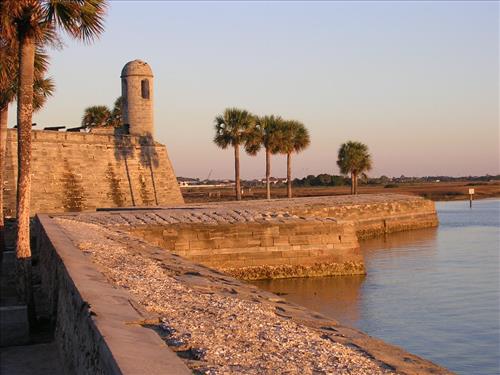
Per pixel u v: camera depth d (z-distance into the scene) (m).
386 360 8.34
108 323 7.95
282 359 7.69
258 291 14.86
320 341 9.02
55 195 48.25
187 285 13.73
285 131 73.00
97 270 13.59
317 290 33.00
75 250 17.08
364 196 79.81
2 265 27.44
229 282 16.03
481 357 20.17
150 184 57.06
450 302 29.38
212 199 105.62
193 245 35.25
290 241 36.62
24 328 14.70
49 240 19.91
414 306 28.45
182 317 9.74
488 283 34.47
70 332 10.92
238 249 35.88
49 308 18.02
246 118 67.81
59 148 49.28
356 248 37.78
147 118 58.12
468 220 88.25
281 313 11.56
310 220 37.53
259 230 36.22
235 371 6.89
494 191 172.00
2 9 17.38
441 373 7.91
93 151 51.97
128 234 31.45
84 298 9.48
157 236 34.75
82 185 50.41
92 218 36.12
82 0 17.97
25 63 18.44
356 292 32.25
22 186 18.70
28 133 18.67
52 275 17.23
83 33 18.64
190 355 7.61
